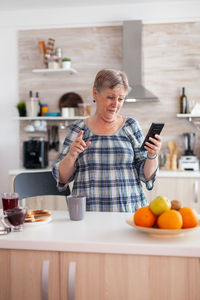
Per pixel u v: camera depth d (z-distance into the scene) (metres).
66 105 4.00
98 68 3.96
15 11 4.03
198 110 3.64
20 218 1.28
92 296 1.16
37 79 4.06
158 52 3.86
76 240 1.16
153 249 1.10
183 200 3.35
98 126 1.76
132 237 1.20
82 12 3.93
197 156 3.83
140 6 3.82
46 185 2.08
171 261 1.11
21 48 4.06
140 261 1.12
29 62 4.06
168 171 3.51
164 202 1.20
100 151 1.71
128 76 3.72
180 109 3.82
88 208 1.69
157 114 3.89
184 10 3.76
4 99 4.11
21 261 1.19
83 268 1.16
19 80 4.09
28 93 4.08
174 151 3.81
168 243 1.13
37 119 3.99
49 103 4.06
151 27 3.86
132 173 1.73
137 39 3.72
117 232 1.26
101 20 3.90
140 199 1.73
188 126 3.85
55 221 1.44
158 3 3.79
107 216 1.52
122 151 1.70
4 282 1.21
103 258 1.15
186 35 3.81
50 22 3.98
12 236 1.22
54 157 4.04
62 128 3.96
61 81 4.03
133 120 1.79
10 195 1.46
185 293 1.10
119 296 1.14
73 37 3.98
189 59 3.82
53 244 1.16
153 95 3.56
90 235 1.22
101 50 3.95
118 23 3.88
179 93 3.85
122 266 1.14
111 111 1.64
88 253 1.15
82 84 4.00
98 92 1.65
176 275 1.11
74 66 4.00
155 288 1.12
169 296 1.11
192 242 1.14
